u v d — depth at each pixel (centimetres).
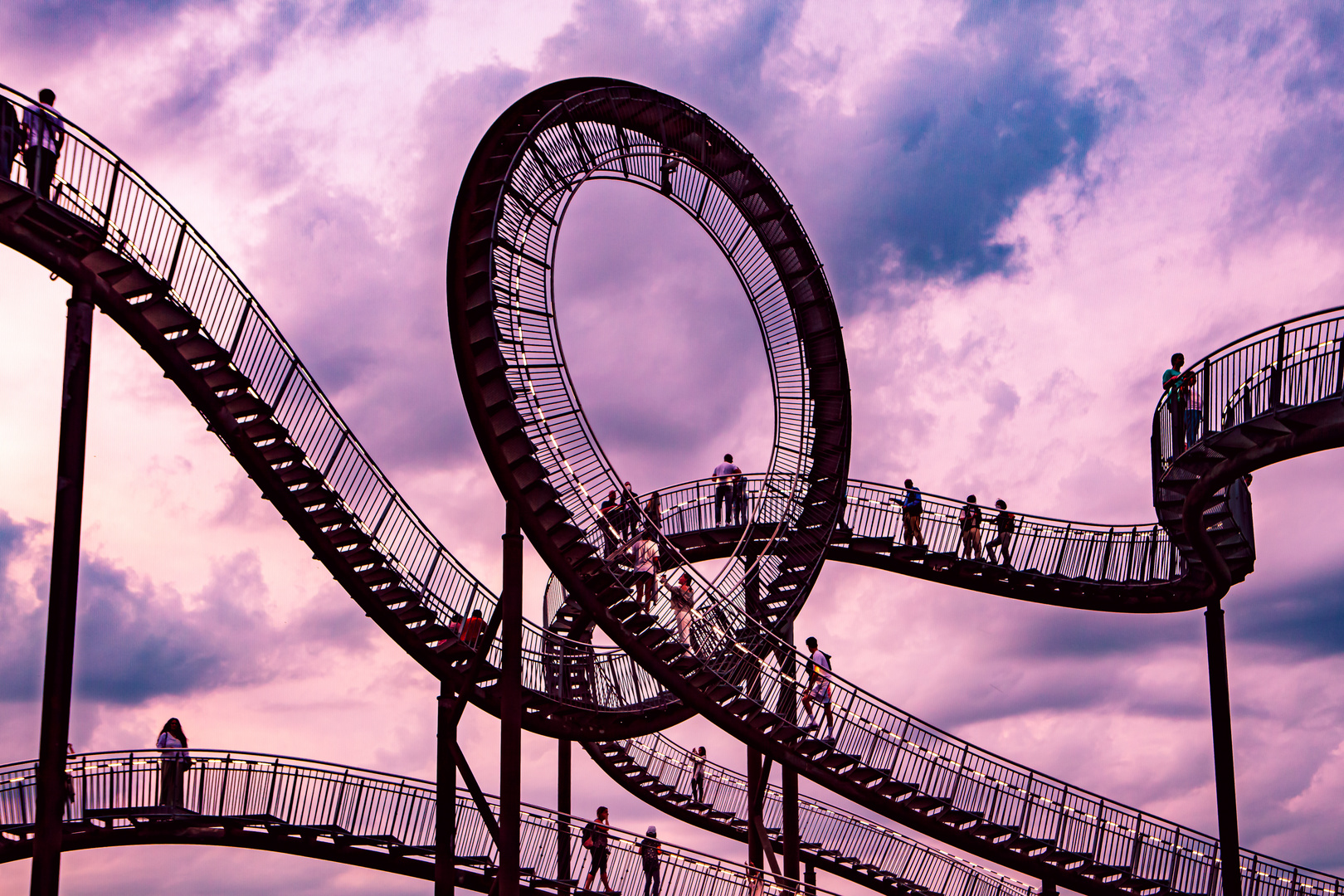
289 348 2200
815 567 2966
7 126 1802
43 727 1744
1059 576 3198
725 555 3322
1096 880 2647
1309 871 2939
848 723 2538
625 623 2350
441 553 2409
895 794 2553
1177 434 2383
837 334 3219
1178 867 2667
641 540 2409
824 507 3067
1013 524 3259
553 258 2541
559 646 2666
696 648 2442
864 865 3275
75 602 1806
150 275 1948
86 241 1884
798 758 2509
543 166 2586
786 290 3247
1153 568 3117
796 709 2520
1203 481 2319
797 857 2845
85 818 2108
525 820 2594
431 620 2339
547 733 2505
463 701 2373
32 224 1819
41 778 1728
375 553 2248
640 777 3334
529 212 2498
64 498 1819
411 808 2494
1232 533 2670
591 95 2741
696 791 3484
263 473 2144
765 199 3231
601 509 2427
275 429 2117
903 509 3284
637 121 2900
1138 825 2727
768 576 3019
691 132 3050
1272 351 2180
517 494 2270
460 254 2330
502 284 2361
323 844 2452
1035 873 2619
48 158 1838
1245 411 2186
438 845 2384
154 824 2227
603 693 2584
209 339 2025
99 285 1922
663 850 2500
